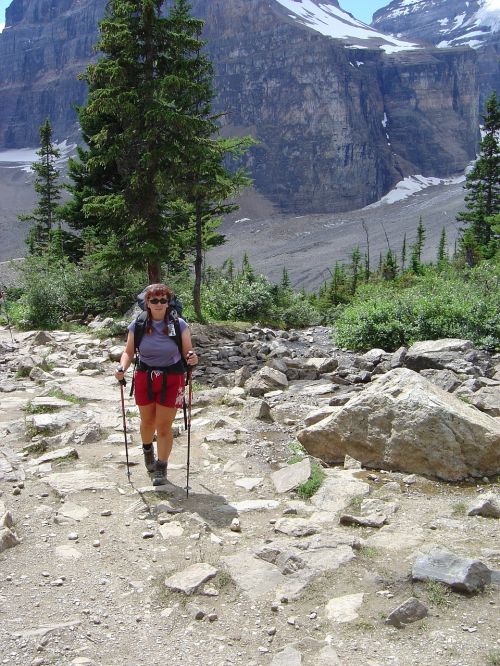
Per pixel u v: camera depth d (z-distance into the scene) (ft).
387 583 13.50
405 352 37.47
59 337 56.13
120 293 73.46
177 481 20.34
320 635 12.01
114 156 59.52
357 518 16.62
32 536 16.38
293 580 13.84
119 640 12.03
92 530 16.70
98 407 30.12
